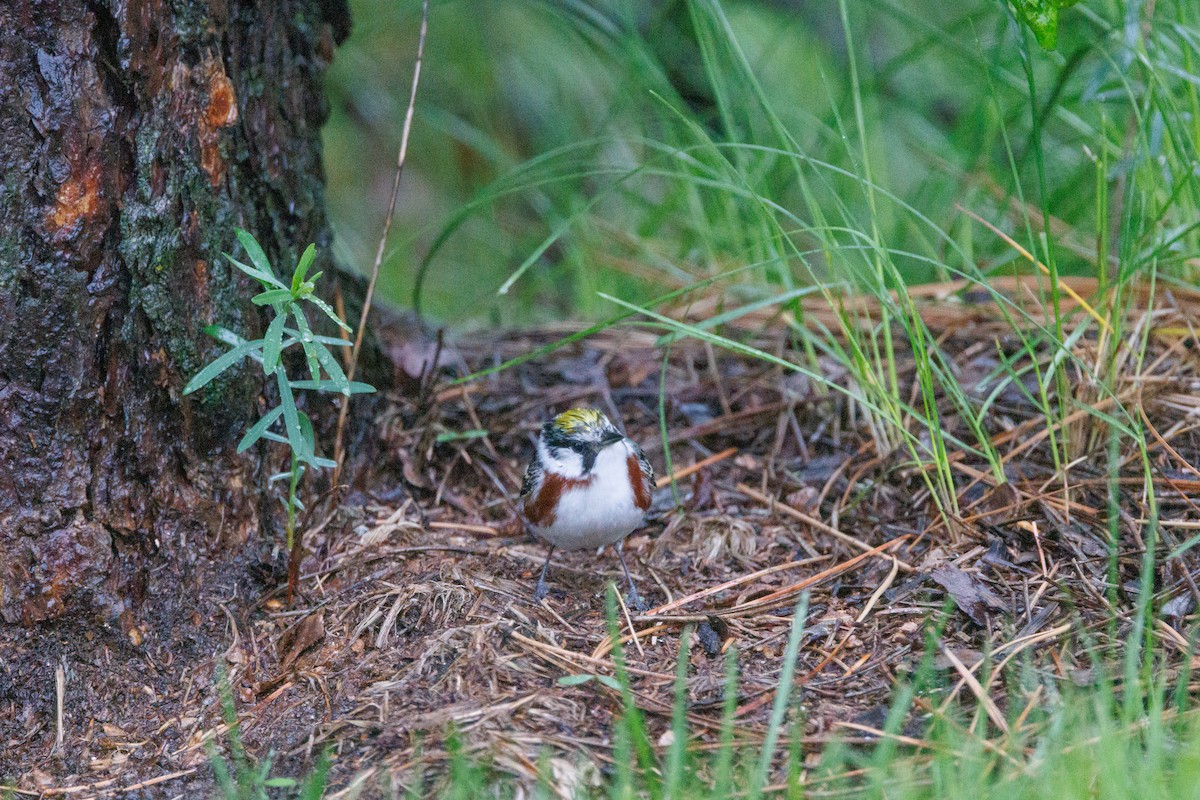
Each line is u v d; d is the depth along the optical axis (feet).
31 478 26.71
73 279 26.35
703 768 22.95
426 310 60.23
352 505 33.73
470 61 67.82
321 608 29.09
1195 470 30.89
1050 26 27.45
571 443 29.94
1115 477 28.96
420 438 36.24
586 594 30.83
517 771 22.97
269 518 31.01
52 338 26.37
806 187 33.55
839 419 37.45
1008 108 46.19
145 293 27.55
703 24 41.09
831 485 34.68
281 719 26.05
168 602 28.55
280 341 25.84
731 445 37.81
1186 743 21.88
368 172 72.28
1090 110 45.39
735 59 41.50
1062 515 30.58
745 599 29.73
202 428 29.19
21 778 25.49
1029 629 26.61
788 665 22.48
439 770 23.13
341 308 34.71
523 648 27.14
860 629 27.68
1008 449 34.42
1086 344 34.27
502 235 61.87
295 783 23.62
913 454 31.53
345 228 66.69
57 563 26.96
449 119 57.88
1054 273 30.25
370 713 25.34
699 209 45.50
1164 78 37.78
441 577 29.43
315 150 33.73
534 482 30.68
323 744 24.68
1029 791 20.33
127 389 27.71
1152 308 34.71
